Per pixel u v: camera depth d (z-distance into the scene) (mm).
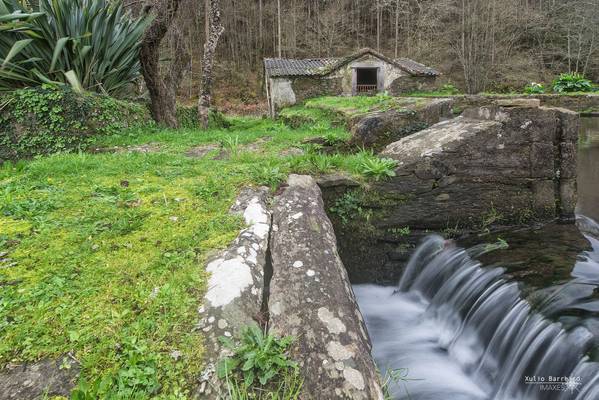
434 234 5090
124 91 9953
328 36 32281
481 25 25734
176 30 12172
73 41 7605
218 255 2668
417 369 3396
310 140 7102
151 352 1894
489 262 4102
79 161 4809
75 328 2023
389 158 5215
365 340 2186
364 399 1739
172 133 7977
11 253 2646
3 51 7445
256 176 4156
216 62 30719
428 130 5691
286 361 1835
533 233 4902
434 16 28906
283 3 33406
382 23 35844
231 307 2162
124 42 8828
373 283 5023
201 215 3271
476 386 3193
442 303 4215
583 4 27188
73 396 1593
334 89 16391
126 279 2420
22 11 7664
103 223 3092
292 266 2617
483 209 5117
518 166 5070
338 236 4930
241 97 28375
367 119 7199
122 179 4242
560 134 5098
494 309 3469
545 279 3617
